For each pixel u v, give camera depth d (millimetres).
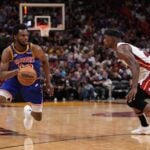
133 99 5477
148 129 5883
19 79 5457
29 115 5879
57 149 4617
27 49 5578
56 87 14289
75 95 14516
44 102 13516
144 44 18250
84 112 9742
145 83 5629
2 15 17109
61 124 7098
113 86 14977
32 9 16062
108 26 18672
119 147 4789
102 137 5559
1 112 9586
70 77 14641
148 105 5707
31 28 15727
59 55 15453
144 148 4723
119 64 15688
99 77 14922
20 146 4836
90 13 19188
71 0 19375
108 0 20281
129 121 7605
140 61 5578
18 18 17109
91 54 15859
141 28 19562
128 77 15398
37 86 5742
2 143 5062
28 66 5539
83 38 17297
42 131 6172
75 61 15328
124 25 19203
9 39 10531
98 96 14711
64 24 16516
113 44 5605
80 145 4910
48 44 16266
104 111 10055
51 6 16000
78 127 6668
